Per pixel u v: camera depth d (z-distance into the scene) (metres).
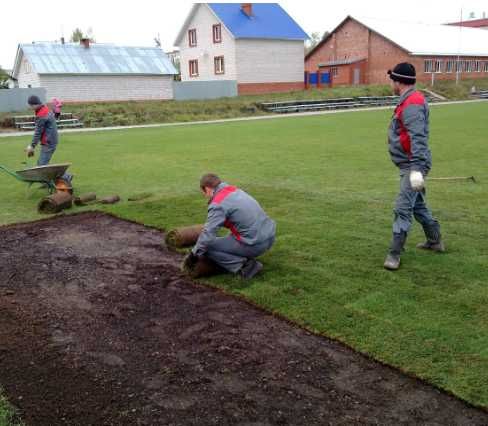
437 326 4.07
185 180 10.59
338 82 51.06
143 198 8.98
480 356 3.64
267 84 44.81
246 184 9.89
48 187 9.56
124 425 3.05
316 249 5.95
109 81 37.31
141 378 3.53
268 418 3.09
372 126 21.94
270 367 3.63
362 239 6.29
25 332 4.23
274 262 5.57
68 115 27.12
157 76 39.12
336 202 8.23
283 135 19.05
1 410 3.17
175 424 3.05
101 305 4.71
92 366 3.69
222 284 5.05
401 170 5.22
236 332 4.14
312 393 3.33
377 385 3.40
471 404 3.16
